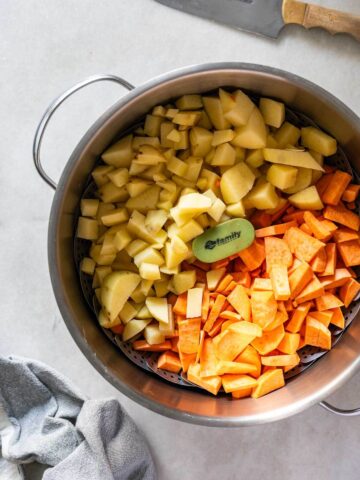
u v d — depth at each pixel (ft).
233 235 1.45
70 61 1.66
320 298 1.48
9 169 1.68
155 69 1.65
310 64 1.64
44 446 1.58
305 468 1.69
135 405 1.68
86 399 1.61
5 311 1.69
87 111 1.67
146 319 1.53
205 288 1.51
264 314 1.44
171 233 1.44
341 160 1.51
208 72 1.32
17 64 1.67
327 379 1.42
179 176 1.46
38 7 1.66
